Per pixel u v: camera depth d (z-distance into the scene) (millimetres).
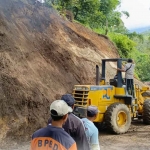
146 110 10766
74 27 16234
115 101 9789
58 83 10750
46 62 11172
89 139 4230
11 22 11336
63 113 2953
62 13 16672
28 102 8508
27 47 10883
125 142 8273
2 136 7383
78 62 12922
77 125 3824
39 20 13078
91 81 12672
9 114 7891
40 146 2891
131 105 10148
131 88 10172
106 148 7590
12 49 9930
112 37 23969
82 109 9070
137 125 10977
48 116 8797
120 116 9500
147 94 11766
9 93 8250
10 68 9094
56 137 2881
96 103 9273
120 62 9859
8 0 12258
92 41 16312
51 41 12586
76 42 14469
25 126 7992
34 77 9773
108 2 23734
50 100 9352
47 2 15820
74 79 11828
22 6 12867
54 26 13867
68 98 3982
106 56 15922
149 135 9234
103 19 22672
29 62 10281
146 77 30625
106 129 10008
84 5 19703
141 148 7617
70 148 2854
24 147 7297
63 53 12500
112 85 9961
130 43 24844
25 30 11812
